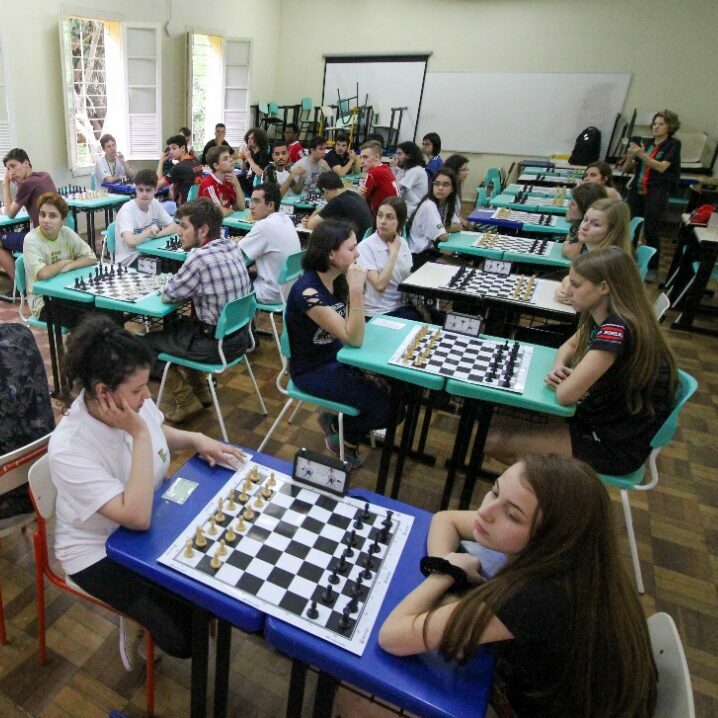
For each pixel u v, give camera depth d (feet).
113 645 5.32
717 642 5.92
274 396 10.32
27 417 4.99
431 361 6.36
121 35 20.81
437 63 29.94
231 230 14.53
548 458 3.02
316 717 3.48
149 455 3.87
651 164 17.72
